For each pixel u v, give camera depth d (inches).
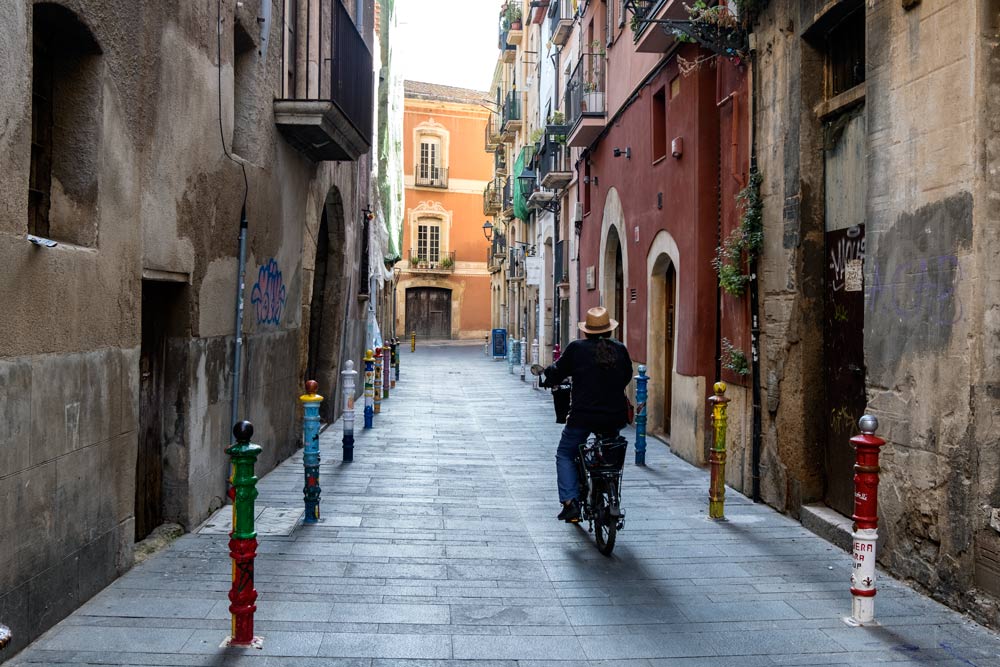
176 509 262.1
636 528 284.4
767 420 319.9
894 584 221.3
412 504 316.2
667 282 514.6
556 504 321.4
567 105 785.6
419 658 169.6
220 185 290.0
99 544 201.6
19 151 160.4
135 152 217.3
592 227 737.6
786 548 259.9
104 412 202.1
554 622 192.2
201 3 266.8
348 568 231.6
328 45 402.3
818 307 296.5
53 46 193.5
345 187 575.8
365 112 462.6
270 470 378.0
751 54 337.1
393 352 896.3
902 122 222.7
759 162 332.8
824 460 293.6
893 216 227.1
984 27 193.2
